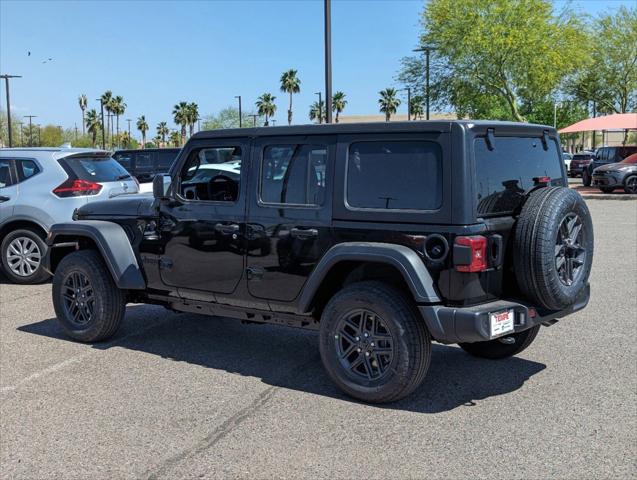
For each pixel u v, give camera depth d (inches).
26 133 4065.0
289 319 211.3
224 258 216.2
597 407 183.8
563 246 187.2
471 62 1218.0
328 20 603.2
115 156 786.2
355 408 186.1
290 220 201.0
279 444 163.5
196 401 193.0
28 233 371.9
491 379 208.2
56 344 254.4
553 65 1207.6
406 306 180.4
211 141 221.5
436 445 161.6
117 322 251.9
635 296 318.0
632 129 1194.0
